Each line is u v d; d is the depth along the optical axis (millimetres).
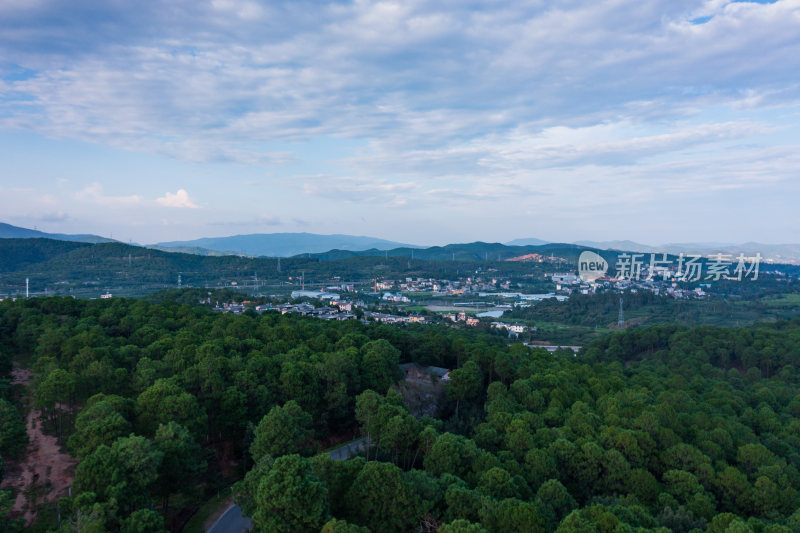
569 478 79438
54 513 65375
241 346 123875
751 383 162375
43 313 152500
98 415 72438
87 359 100812
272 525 53000
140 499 59656
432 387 136500
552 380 121312
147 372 94688
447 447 74375
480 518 58750
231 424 87875
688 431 98750
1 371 113438
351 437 104312
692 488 74375
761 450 87250
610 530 54594
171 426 70438
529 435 84500
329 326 175375
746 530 54438
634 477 75375
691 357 184250
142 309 159500
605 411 106312
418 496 61125
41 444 84062
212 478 81562
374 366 118500
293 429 75750
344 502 62594
